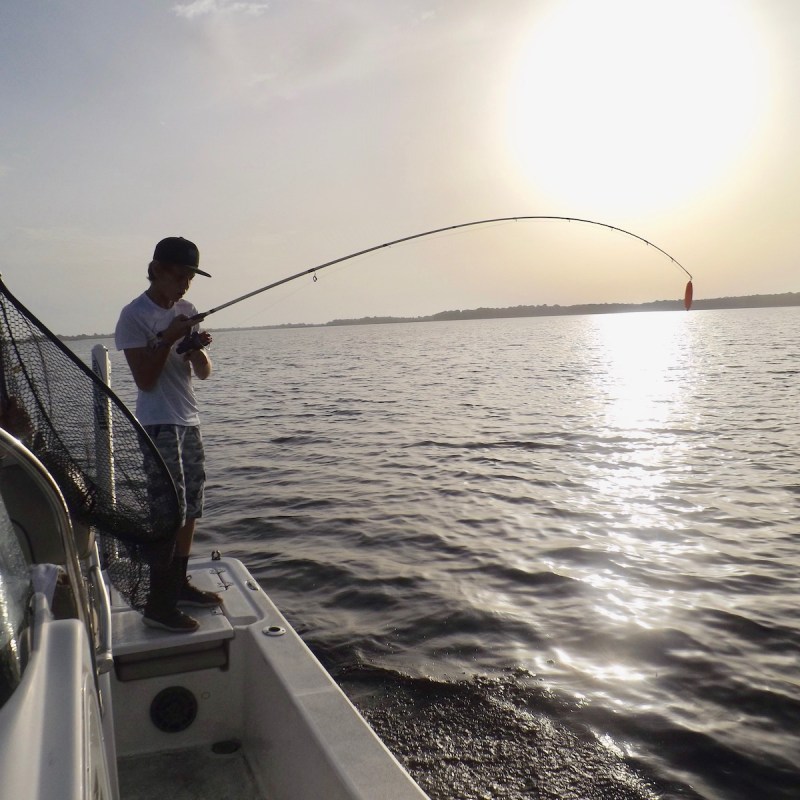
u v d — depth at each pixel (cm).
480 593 601
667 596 589
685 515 842
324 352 7825
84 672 117
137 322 268
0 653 102
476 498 938
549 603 579
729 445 1343
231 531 806
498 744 389
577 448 1340
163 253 270
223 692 263
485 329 18012
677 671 464
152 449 211
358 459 1251
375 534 777
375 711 422
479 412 1961
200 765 254
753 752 379
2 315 192
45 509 192
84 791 91
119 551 236
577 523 815
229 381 3616
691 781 359
